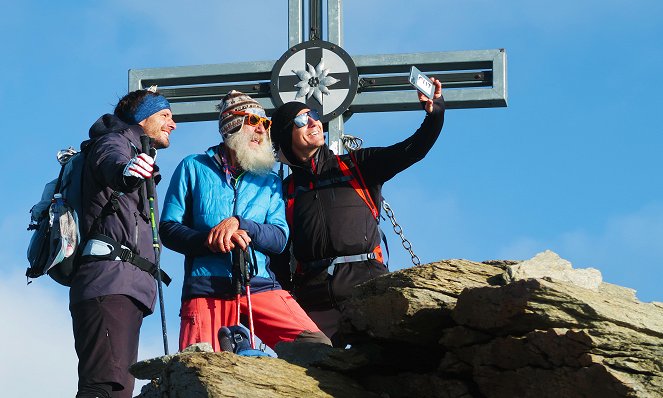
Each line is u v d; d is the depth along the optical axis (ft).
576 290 28.55
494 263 31.63
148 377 30.86
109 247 32.83
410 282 30.58
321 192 36.11
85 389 31.83
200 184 34.96
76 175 33.68
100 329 32.22
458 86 46.29
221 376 28.58
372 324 30.89
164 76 47.03
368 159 36.42
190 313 33.76
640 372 27.04
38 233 33.45
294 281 35.86
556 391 27.73
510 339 28.55
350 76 46.21
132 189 32.60
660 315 28.43
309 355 31.45
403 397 30.40
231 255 33.86
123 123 34.96
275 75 46.55
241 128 35.27
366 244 35.55
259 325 33.91
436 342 30.60
